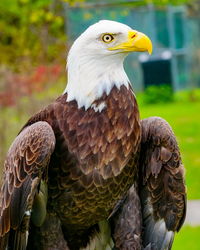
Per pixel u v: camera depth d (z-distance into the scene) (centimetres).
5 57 4156
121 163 1028
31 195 1002
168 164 1086
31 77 2416
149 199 1121
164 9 5347
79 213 1056
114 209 1074
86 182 1027
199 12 5512
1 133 2152
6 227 1018
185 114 4344
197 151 3144
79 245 1123
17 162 1012
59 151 1027
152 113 4481
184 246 1809
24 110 2264
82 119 1020
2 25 4422
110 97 1021
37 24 4331
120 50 1020
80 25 4712
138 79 5366
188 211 2175
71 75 1032
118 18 5103
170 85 5331
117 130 1021
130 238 1098
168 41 5419
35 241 1084
